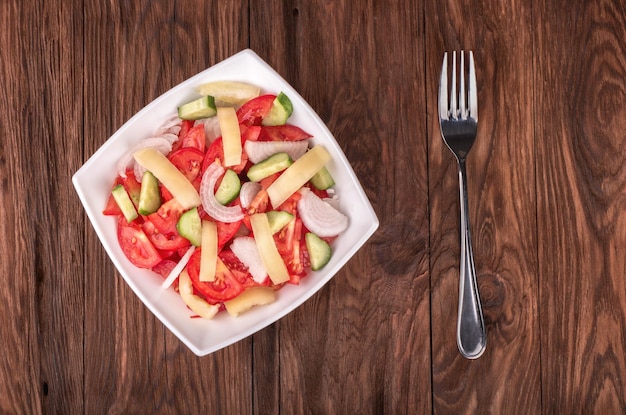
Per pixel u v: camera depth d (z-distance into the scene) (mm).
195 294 703
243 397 744
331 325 744
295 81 746
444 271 743
